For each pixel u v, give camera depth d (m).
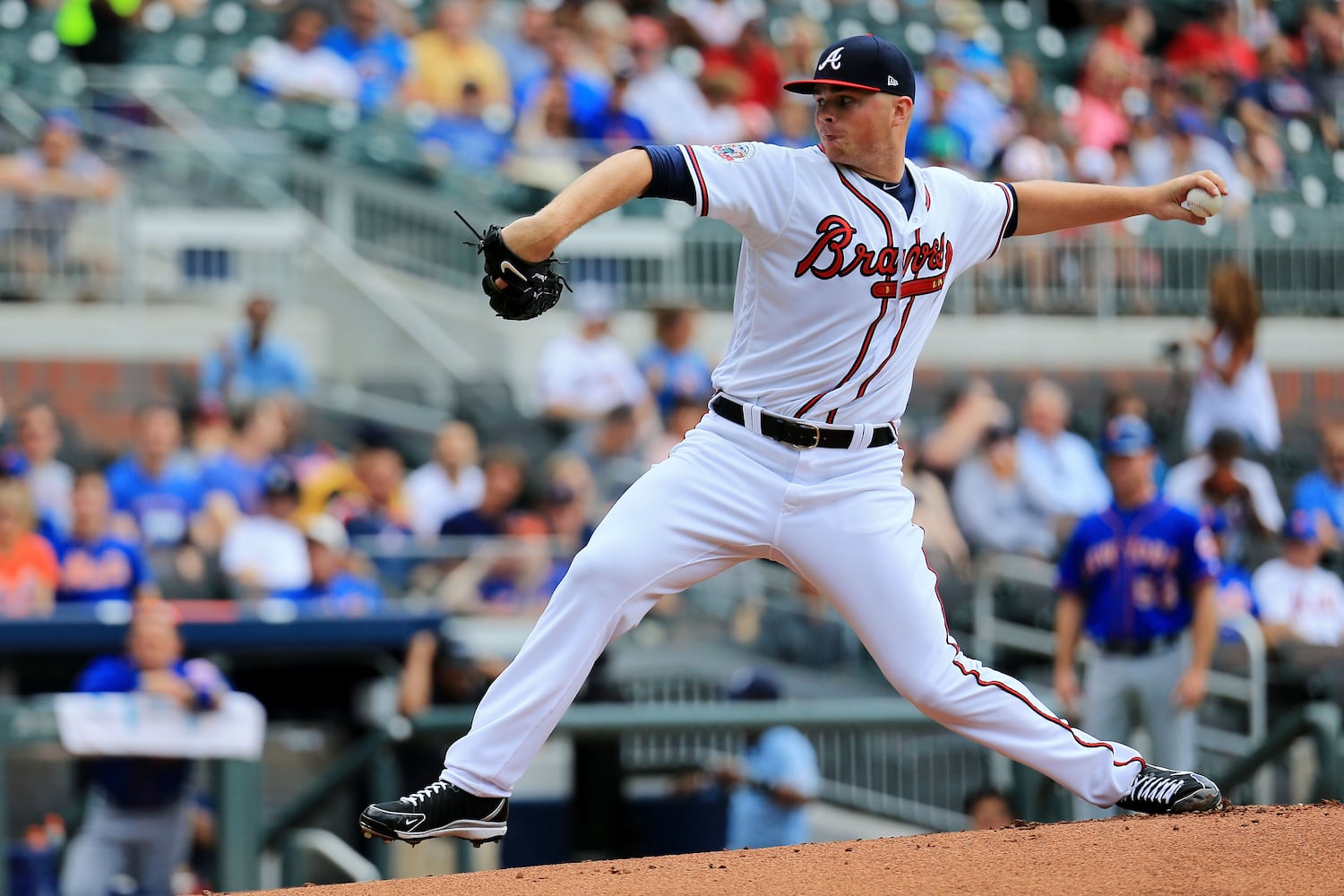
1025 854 13.98
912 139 53.38
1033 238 50.59
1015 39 61.81
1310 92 61.84
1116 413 40.69
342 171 49.84
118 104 49.03
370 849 29.94
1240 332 39.12
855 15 60.47
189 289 47.41
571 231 12.73
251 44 53.91
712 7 58.22
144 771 28.38
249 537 33.91
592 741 32.78
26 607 31.17
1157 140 55.69
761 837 30.78
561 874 14.03
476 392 45.34
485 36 54.06
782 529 14.12
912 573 14.38
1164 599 27.88
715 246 49.50
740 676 33.97
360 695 32.69
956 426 39.97
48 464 37.06
